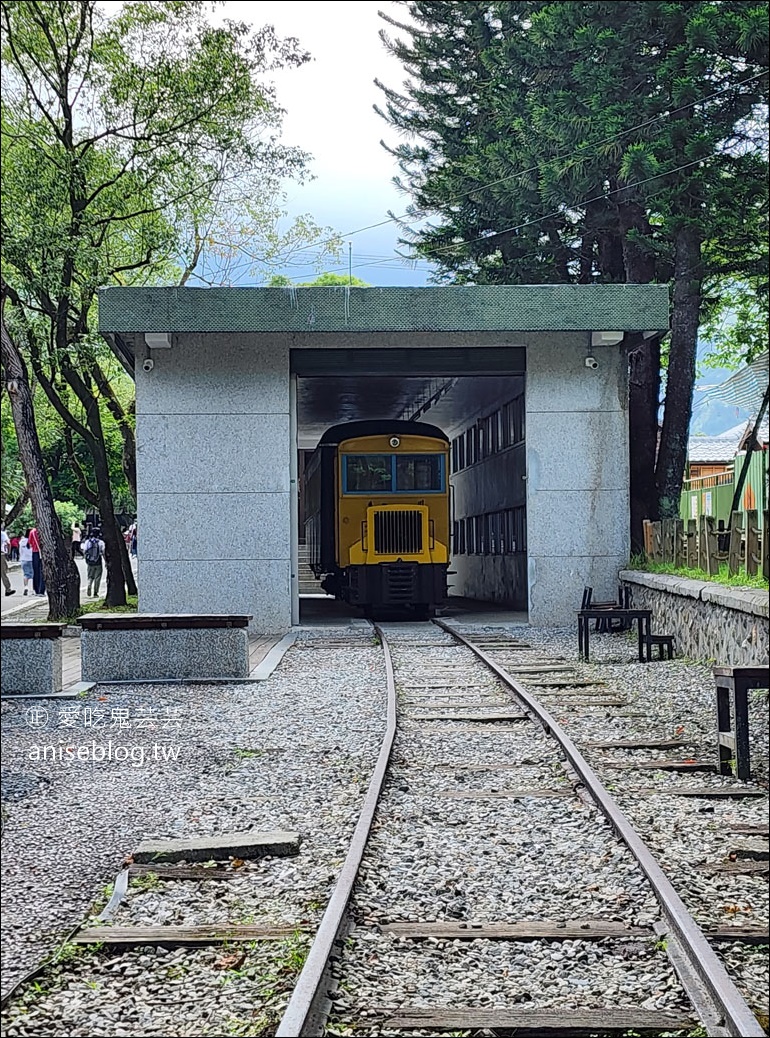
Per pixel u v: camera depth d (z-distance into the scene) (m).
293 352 22.73
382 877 6.49
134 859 6.94
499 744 10.43
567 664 16.44
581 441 22.58
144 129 26.89
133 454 32.34
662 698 13.16
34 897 6.38
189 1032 4.61
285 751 10.38
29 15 25.72
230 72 26.38
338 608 32.66
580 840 7.22
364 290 21.02
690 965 5.05
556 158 24.44
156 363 22.27
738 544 16.28
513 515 28.98
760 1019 4.66
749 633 13.95
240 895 6.30
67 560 26.00
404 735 10.92
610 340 21.84
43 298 26.38
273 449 22.22
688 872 6.55
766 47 21.17
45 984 5.14
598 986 4.96
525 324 21.14
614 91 23.67
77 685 14.89
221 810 8.22
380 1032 4.53
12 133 26.42
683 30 22.17
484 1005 4.77
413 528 25.88
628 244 26.08
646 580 19.48
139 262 28.69
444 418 38.03
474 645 19.12
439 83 33.47
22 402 25.86
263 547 22.22
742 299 29.48
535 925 5.65
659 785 8.77
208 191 28.08
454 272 31.98
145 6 26.52
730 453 47.28
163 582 22.22
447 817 7.86
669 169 22.06
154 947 5.50
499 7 30.09
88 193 26.86
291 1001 4.48
